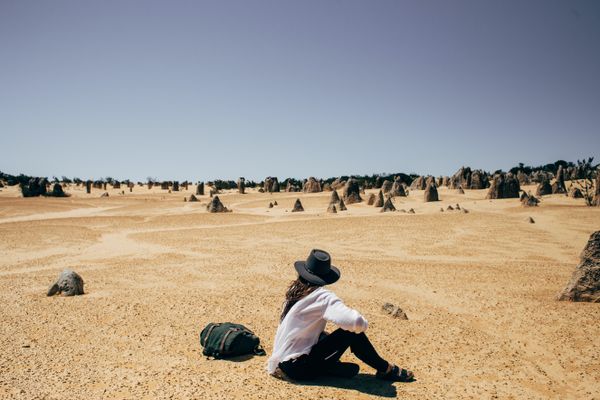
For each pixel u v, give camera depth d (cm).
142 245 2377
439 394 523
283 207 5838
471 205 5153
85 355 652
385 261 1758
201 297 1082
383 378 557
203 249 2181
